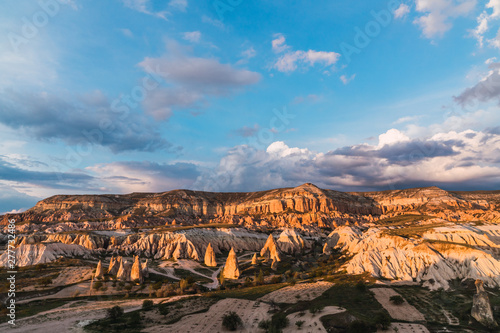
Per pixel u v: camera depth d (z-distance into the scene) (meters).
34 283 92.69
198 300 79.94
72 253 140.00
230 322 60.09
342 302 72.31
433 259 91.56
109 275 107.94
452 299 70.75
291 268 142.12
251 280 117.38
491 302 65.25
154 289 95.88
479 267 84.00
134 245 176.62
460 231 118.88
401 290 79.94
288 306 73.06
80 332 55.28
